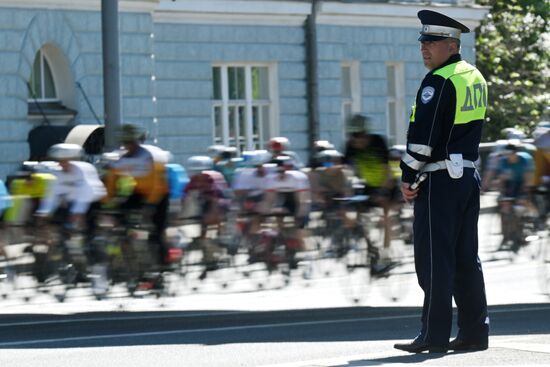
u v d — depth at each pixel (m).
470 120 18.62
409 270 30.33
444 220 18.59
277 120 72.31
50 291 29.89
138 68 64.81
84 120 62.75
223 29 69.56
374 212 30.73
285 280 32.56
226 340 22.77
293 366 18.14
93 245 29.73
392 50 77.69
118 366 19.83
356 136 32.16
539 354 18.70
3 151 59.53
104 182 30.06
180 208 31.05
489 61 99.38
